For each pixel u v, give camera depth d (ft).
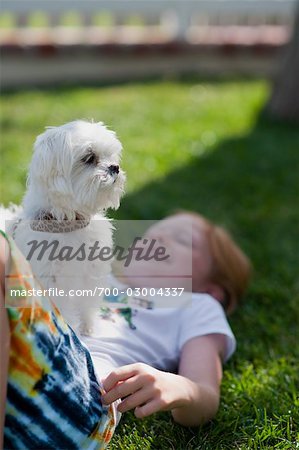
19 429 8.72
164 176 26.02
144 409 9.80
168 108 36.68
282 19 49.62
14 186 23.24
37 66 43.68
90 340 12.16
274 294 17.51
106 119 33.58
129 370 9.93
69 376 9.04
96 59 44.98
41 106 36.09
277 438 11.36
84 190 10.70
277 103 35.58
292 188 25.86
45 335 8.68
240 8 48.62
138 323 13.37
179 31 47.73
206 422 11.73
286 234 21.80
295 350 14.74
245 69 47.91
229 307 16.26
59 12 46.50
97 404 9.57
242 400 12.60
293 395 12.59
